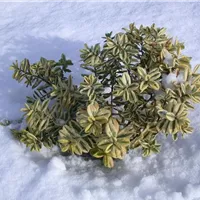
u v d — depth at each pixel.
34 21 1.32
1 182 0.78
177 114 0.68
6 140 0.86
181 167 0.79
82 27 1.27
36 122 0.77
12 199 0.75
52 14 1.35
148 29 0.82
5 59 1.15
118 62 0.79
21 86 1.04
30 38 1.24
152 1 1.39
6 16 1.36
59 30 1.26
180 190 0.74
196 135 0.86
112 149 0.68
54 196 0.74
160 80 0.76
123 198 0.73
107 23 1.29
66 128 0.72
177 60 0.75
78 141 0.71
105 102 0.77
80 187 0.75
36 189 0.75
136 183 0.76
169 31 1.23
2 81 1.07
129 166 0.81
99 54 0.82
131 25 0.84
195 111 0.93
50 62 0.88
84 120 0.69
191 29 1.24
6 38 1.24
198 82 0.75
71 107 0.79
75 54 1.16
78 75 1.06
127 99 0.71
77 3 1.41
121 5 1.38
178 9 1.34
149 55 0.78
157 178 0.77
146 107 0.77
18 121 0.93
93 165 0.82
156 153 0.82
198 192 0.73
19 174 0.79
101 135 0.70
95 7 1.38
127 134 0.69
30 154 0.84
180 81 0.74
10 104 0.98
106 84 0.81
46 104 0.77
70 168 0.81
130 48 0.77
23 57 1.16
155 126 0.74
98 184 0.76
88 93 0.72
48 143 0.79
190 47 1.16
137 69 0.72
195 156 0.80
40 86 0.93
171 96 0.72
